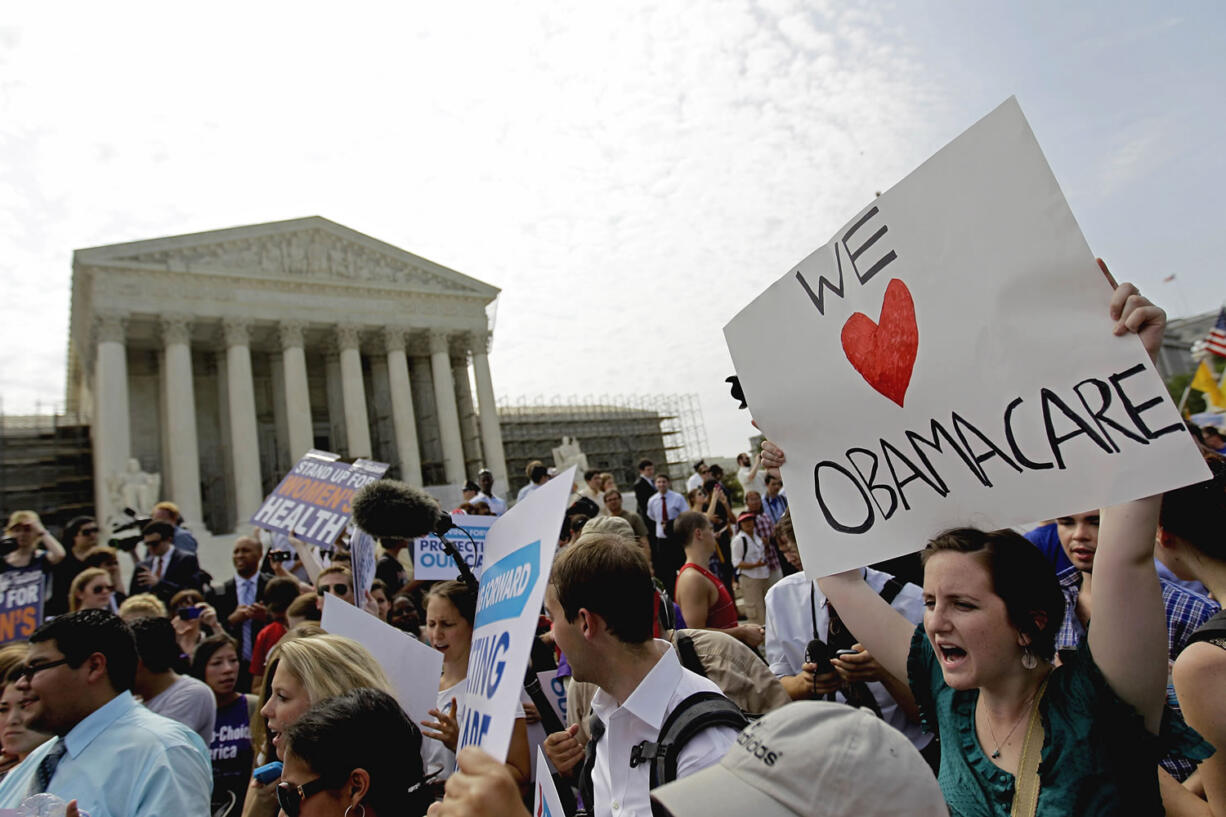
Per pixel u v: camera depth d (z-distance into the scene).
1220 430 8.52
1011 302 2.41
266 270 45.19
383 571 10.59
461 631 4.29
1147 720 2.03
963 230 2.51
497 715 1.77
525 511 2.18
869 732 1.54
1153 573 2.11
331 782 2.71
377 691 3.04
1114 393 2.21
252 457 41.34
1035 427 2.37
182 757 3.50
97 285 39.81
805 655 4.27
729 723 2.32
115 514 35.75
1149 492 2.12
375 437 51.84
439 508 3.19
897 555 2.77
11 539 8.91
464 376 54.56
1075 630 3.60
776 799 1.48
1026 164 2.37
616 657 2.54
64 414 53.16
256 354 50.28
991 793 2.16
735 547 11.36
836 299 2.93
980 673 2.18
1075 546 3.51
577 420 68.06
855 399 2.89
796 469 3.12
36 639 3.63
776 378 3.17
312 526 8.47
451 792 1.66
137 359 46.16
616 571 2.51
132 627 5.10
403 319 49.16
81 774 3.38
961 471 2.56
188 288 42.31
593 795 2.65
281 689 3.65
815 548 3.04
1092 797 1.96
